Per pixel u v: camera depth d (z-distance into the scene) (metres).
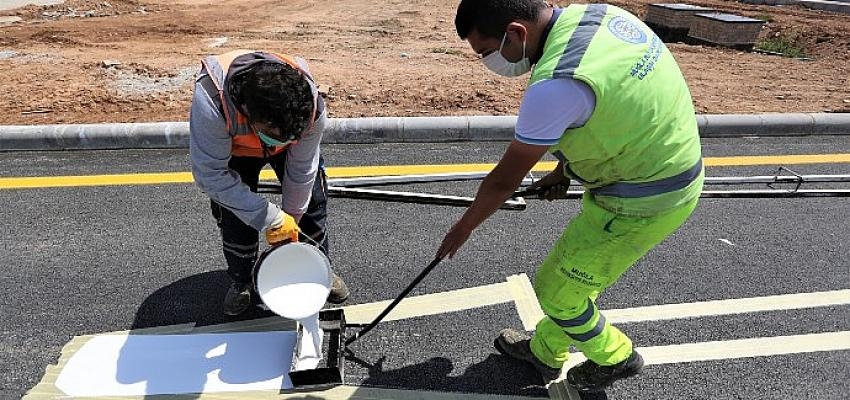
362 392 2.63
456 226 2.15
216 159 2.27
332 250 3.61
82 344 2.85
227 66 2.22
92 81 6.39
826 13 14.25
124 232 3.74
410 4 13.59
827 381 2.73
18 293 3.18
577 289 2.25
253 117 2.02
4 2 12.97
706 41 10.38
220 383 2.66
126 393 2.60
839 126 5.51
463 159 4.86
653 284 3.36
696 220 4.01
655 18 11.41
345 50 8.55
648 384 2.71
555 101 1.71
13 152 4.80
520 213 4.07
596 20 1.81
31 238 3.65
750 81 7.21
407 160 4.82
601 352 2.41
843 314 3.15
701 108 5.98
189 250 3.58
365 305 3.17
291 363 2.67
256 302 3.13
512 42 1.85
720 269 3.50
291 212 2.64
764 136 5.50
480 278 3.39
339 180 3.75
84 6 12.62
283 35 9.93
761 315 3.13
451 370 2.77
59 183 4.32
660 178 1.94
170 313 3.06
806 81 7.27
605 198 2.08
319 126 2.38
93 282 3.28
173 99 5.86
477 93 6.22
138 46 8.78
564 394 2.65
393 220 3.96
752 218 4.06
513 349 2.80
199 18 11.74
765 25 12.02
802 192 4.27
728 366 2.81
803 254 3.66
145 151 4.87
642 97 1.78
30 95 5.88
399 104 5.84
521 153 1.83
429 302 3.20
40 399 2.56
